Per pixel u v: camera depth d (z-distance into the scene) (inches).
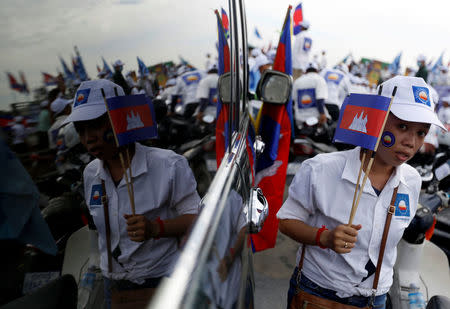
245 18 95.3
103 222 23.9
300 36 220.1
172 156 32.4
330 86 189.5
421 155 111.8
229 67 52.4
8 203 15.9
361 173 45.9
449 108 134.0
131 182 27.0
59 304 18.2
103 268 22.5
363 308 47.6
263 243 94.0
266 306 80.2
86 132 22.9
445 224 98.1
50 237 18.1
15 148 16.2
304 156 157.1
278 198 93.1
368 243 46.8
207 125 40.9
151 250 25.5
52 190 18.7
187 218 31.8
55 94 18.9
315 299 49.0
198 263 21.6
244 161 56.1
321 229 47.0
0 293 15.4
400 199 46.1
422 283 69.9
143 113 28.3
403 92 43.4
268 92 92.6
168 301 17.4
